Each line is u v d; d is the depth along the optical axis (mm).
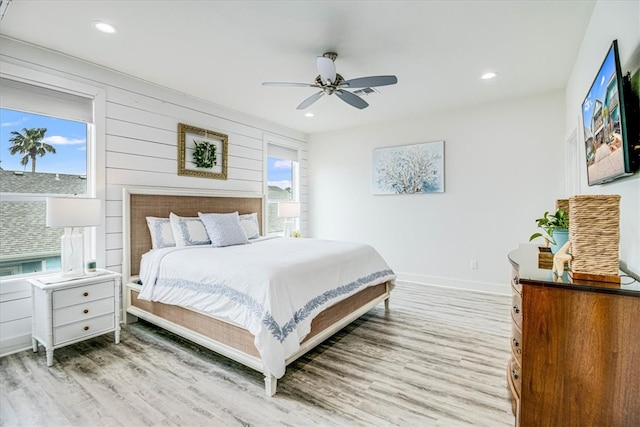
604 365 1273
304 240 3916
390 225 5070
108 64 3029
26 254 2729
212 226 3506
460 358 2451
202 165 4004
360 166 5363
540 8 2184
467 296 4117
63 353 2529
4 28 2410
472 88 3695
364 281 3092
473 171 4355
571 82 3273
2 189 2596
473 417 1768
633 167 1441
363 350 2598
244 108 4383
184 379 2154
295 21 2340
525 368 1397
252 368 2182
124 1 2102
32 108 2664
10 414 1791
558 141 3803
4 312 2520
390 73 3262
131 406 1860
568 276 1442
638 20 1422
